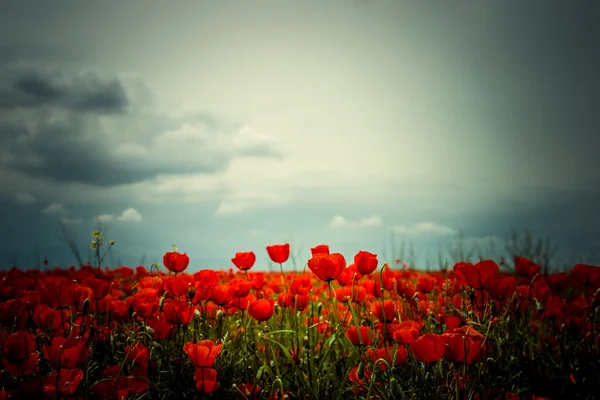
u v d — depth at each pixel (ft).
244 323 5.35
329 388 4.66
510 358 4.70
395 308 4.91
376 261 5.03
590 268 5.23
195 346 4.06
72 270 8.13
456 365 3.80
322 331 5.39
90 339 4.80
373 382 3.87
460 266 4.50
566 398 4.43
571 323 4.89
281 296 5.32
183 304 4.58
